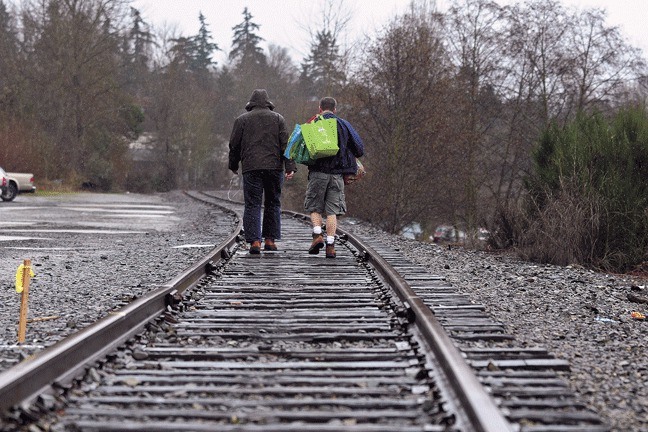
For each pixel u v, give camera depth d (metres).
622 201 52.00
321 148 39.34
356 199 99.25
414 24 102.62
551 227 52.53
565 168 56.91
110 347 19.41
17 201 134.38
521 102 134.12
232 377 17.39
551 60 132.25
